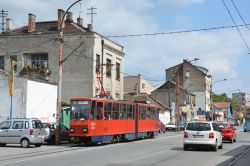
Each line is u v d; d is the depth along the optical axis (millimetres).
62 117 40969
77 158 20203
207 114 92375
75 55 49688
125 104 35938
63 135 32281
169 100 95188
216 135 26594
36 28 53844
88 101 30375
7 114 38719
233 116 162375
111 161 18859
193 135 26203
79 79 49344
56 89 43062
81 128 30047
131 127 37094
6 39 52344
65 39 50125
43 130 29000
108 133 32281
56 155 21922
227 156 22953
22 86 38594
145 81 103875
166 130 71625
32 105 39281
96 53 49844
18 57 51750
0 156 21281
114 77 55031
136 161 19047
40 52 50938
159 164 17938
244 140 42094
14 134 27984
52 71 50375
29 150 25484
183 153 24078
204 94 110062
